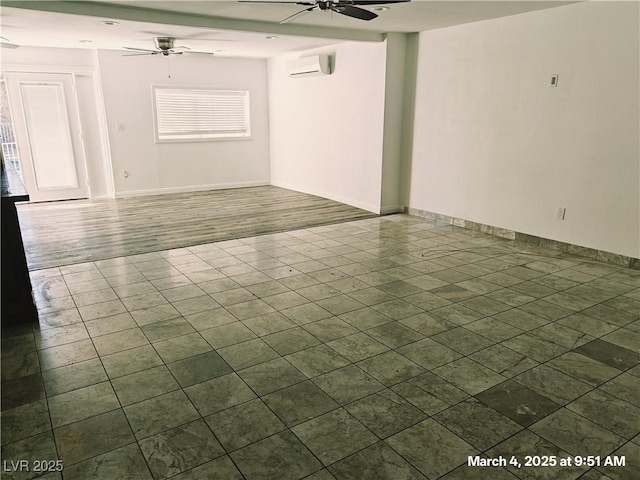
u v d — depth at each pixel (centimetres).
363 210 679
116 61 722
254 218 629
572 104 442
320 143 755
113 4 417
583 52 425
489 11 454
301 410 228
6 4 376
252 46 671
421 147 616
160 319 327
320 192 778
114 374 259
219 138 839
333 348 288
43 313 336
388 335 304
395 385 248
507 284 390
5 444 204
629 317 327
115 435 210
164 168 801
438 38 563
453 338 299
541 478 185
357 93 657
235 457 197
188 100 800
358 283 395
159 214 649
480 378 254
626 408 228
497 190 529
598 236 443
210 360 274
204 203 727
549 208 480
